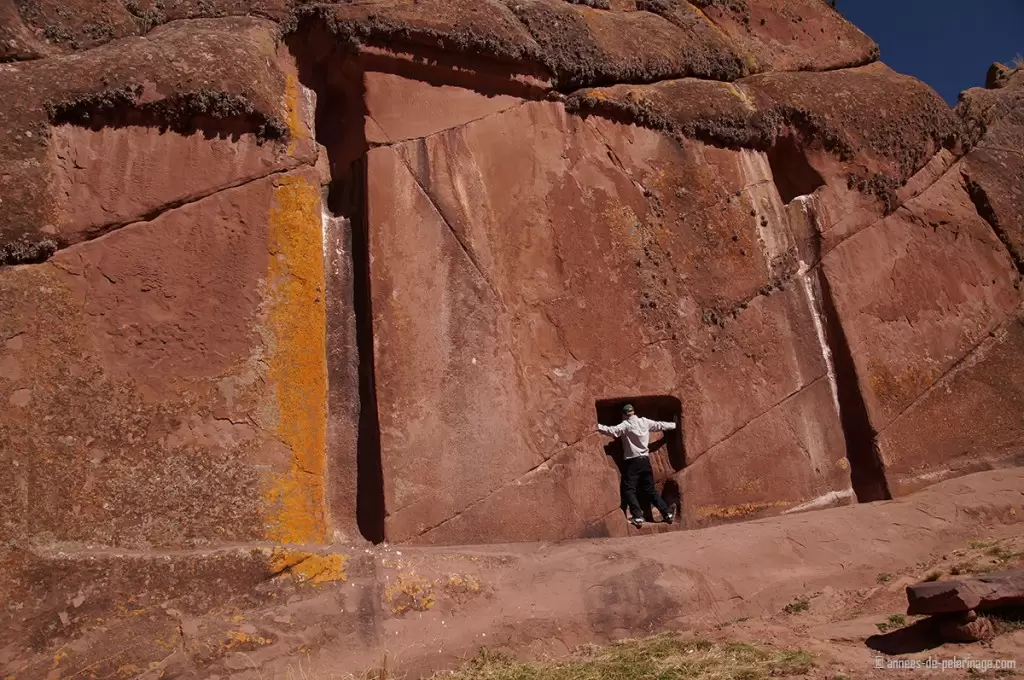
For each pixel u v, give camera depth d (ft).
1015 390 28.78
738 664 16.40
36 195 18.70
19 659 15.64
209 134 20.79
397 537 20.01
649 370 24.23
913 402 27.27
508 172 24.11
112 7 22.27
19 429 17.21
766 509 24.72
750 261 26.84
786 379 26.17
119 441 18.08
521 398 22.41
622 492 23.65
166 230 19.77
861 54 32.58
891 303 28.12
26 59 20.39
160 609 16.55
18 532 16.57
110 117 19.98
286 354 20.17
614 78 26.50
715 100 27.78
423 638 17.58
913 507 23.30
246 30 22.59
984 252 30.48
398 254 22.03
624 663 16.67
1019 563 19.84
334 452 20.67
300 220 21.25
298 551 17.84
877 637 17.30
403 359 21.29
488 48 23.77
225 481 18.72
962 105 32.65
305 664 16.67
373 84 22.97
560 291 23.75
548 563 19.60
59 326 18.22
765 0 31.60
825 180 28.48
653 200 25.90
